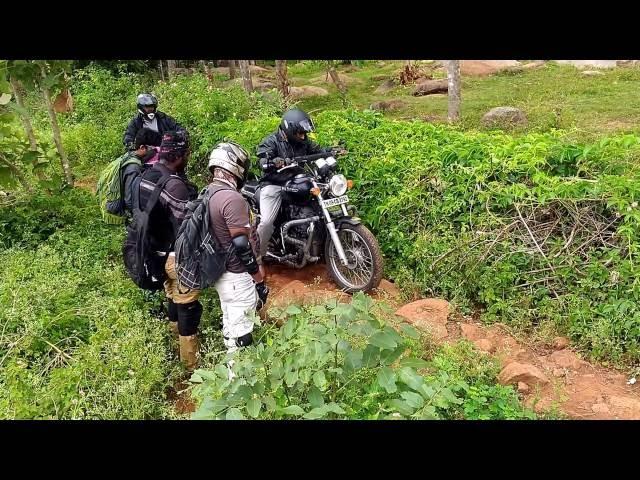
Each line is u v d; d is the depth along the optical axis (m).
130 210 4.62
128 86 13.32
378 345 3.15
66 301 4.75
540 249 4.99
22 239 6.12
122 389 3.74
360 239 5.38
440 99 14.41
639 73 14.73
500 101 13.34
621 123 10.66
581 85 14.11
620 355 4.44
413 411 3.04
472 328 4.79
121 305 4.62
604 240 4.82
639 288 4.47
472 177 5.43
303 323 3.36
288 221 5.58
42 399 3.71
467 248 5.26
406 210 5.77
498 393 3.80
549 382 4.09
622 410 3.84
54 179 7.18
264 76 19.72
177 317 4.64
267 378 3.14
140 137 5.30
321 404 3.07
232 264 3.97
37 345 4.30
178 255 3.98
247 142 6.89
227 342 4.14
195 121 8.61
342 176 5.36
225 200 3.86
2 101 6.83
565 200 4.95
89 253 5.77
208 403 3.06
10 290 4.64
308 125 5.38
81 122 11.97
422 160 5.85
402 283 5.55
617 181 4.79
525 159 5.29
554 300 4.86
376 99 15.31
